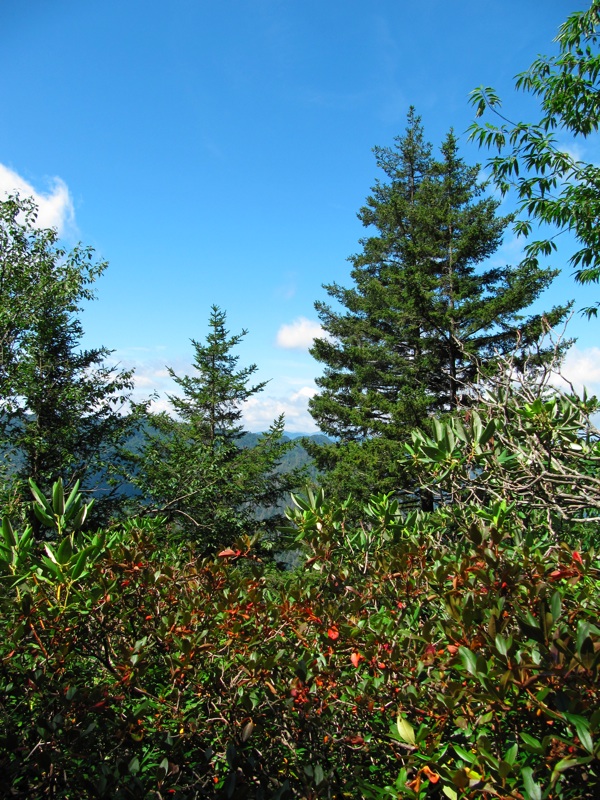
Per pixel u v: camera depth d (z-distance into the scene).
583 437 2.82
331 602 2.21
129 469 12.19
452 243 16.64
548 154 5.18
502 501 2.66
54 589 2.07
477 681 1.38
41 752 1.48
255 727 1.74
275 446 16.48
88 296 13.10
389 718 1.75
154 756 1.84
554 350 3.01
